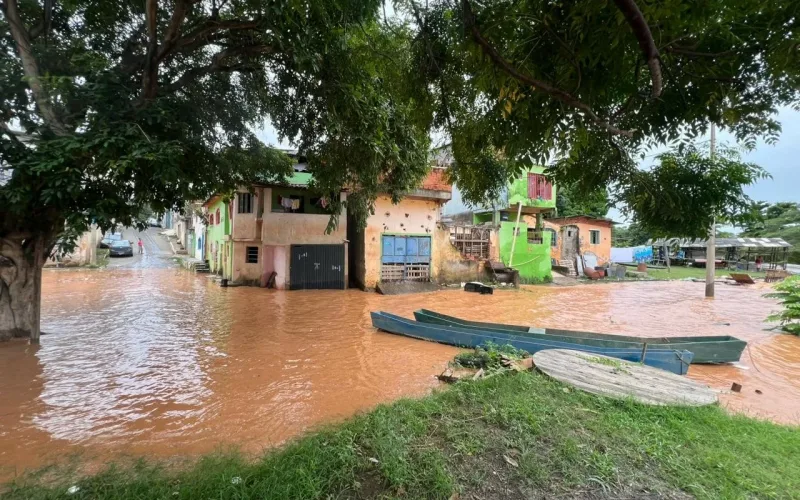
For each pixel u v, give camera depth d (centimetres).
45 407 519
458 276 2028
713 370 729
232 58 814
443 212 3036
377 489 280
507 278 2109
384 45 454
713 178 244
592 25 192
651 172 261
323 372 667
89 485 313
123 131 582
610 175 277
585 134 224
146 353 768
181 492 283
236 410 514
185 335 913
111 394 565
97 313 1148
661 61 208
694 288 2141
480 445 342
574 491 284
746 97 213
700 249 3931
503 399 446
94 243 2567
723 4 176
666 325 1145
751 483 297
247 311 1221
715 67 212
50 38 700
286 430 458
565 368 569
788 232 3862
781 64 185
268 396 562
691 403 452
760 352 859
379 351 795
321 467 303
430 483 286
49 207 700
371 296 1606
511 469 309
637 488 288
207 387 596
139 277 2039
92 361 713
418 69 337
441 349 812
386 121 762
